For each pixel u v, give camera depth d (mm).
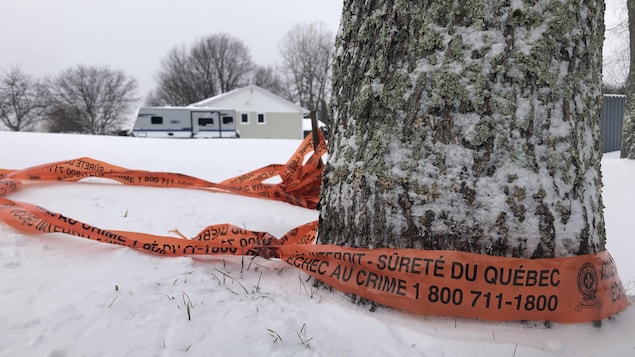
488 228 1928
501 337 1841
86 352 1593
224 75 66375
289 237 2752
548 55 1916
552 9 1904
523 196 1906
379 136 2104
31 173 4461
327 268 2189
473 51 1934
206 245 2525
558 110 1942
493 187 1928
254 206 4398
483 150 1938
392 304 1997
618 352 1777
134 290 2061
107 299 1958
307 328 1854
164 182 4867
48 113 54969
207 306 1950
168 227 3311
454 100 1957
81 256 2465
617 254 4164
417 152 2016
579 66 2006
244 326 1817
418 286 1955
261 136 35812
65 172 4637
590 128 2084
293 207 4734
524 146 1919
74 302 1916
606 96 15562
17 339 1625
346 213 2209
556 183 1927
